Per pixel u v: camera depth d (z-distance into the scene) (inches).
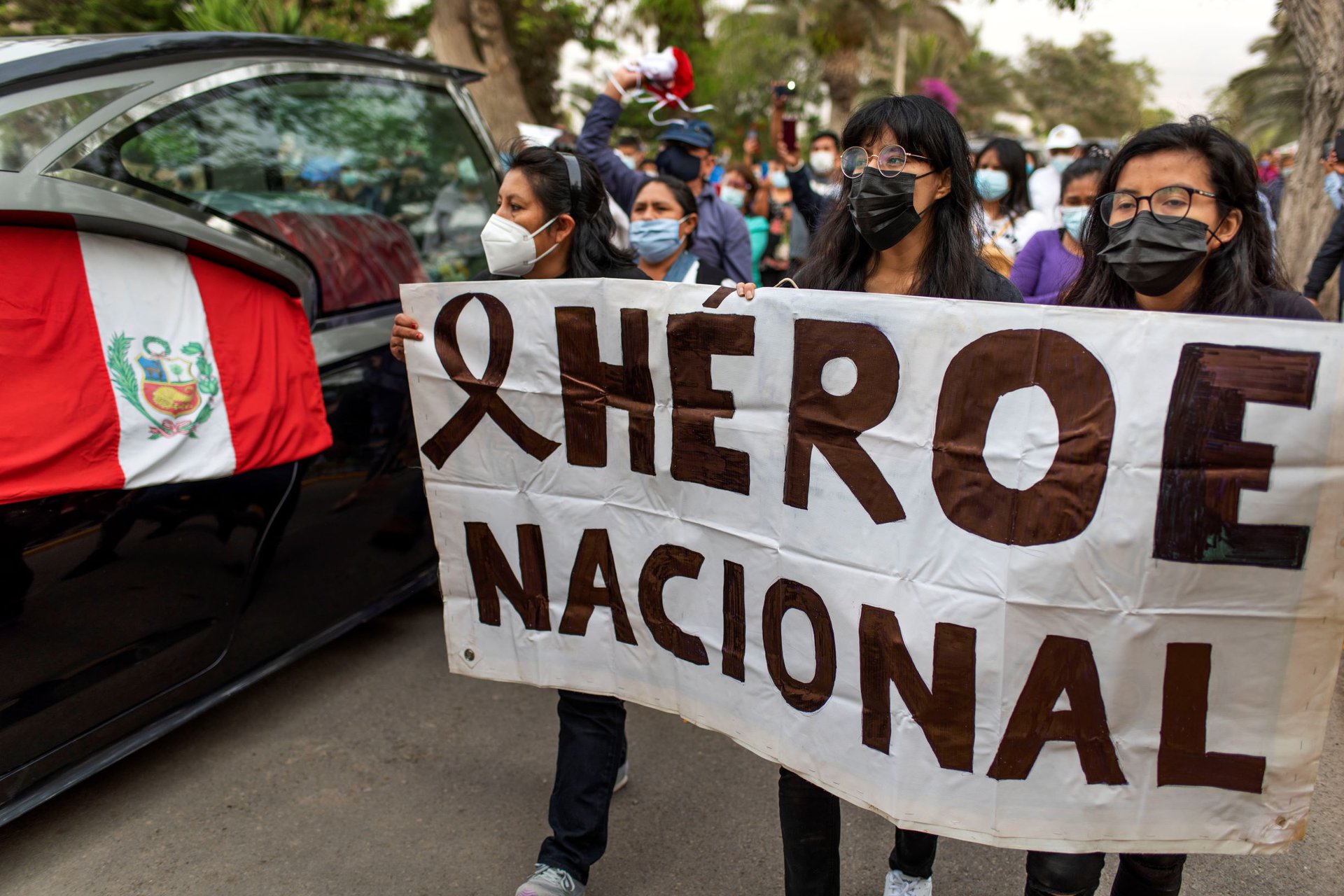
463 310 86.0
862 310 66.8
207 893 88.6
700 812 100.7
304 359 107.4
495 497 87.4
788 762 73.3
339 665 130.8
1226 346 57.5
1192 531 58.8
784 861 85.9
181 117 104.5
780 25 897.5
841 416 68.4
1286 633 58.6
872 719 68.4
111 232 87.4
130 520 89.7
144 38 103.7
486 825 98.5
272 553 107.1
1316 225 235.0
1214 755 60.6
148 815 99.6
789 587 72.1
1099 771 62.4
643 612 81.6
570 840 81.5
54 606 84.8
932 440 64.9
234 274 99.3
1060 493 61.1
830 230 78.1
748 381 72.9
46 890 88.6
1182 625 59.9
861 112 71.1
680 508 78.2
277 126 119.8
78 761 91.7
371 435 119.5
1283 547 57.8
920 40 1347.2
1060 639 62.0
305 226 122.4
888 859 91.3
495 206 158.9
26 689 84.0
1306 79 231.3
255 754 110.3
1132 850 62.7
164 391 91.3
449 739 113.6
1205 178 60.3
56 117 89.5
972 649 64.0
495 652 90.0
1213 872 90.9
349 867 92.4
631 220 126.4
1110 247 63.2
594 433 81.7
